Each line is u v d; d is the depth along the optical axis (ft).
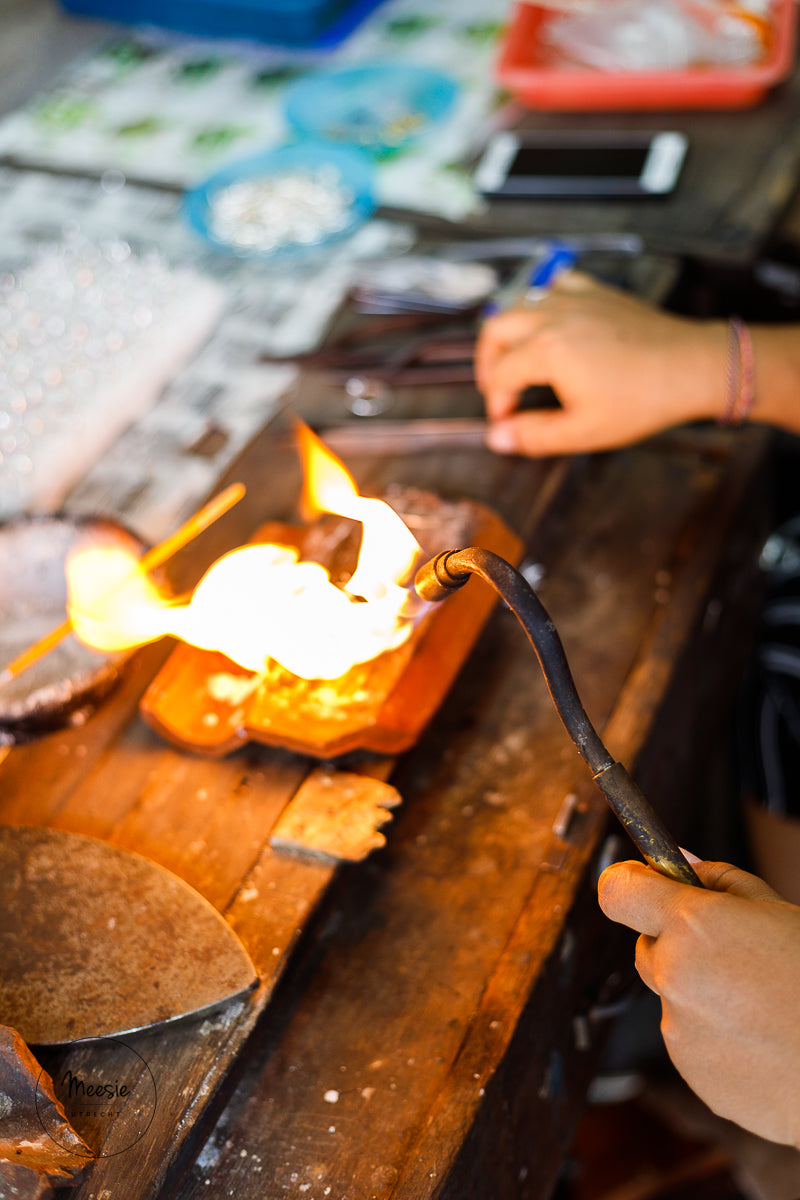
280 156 4.55
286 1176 2.91
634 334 3.74
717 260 4.17
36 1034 2.88
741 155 4.43
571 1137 3.51
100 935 3.08
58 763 3.39
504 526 3.53
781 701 4.20
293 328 4.10
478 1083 3.02
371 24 5.12
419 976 3.23
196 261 4.30
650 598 3.63
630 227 4.26
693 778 3.90
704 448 3.86
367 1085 3.08
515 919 3.27
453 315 4.04
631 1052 4.25
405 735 3.33
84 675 3.41
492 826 3.36
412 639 3.35
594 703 3.50
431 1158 2.87
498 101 4.73
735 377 3.72
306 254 4.30
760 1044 2.52
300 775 3.34
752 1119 2.64
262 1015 3.00
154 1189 2.67
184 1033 2.94
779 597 4.33
